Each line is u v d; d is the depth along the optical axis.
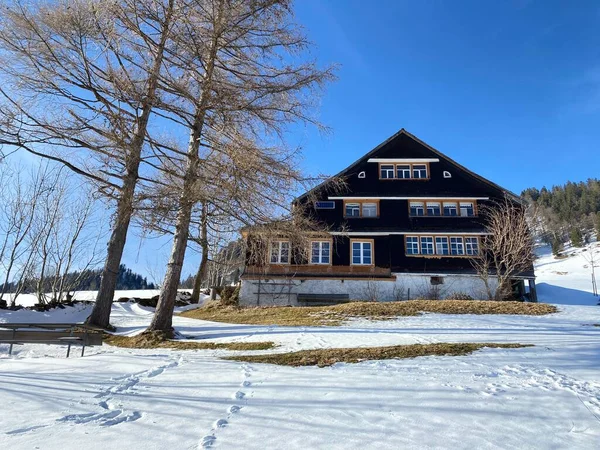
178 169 12.17
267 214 11.55
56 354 9.94
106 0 9.67
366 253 25.06
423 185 26.50
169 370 7.36
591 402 5.30
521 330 12.04
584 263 58.22
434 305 17.69
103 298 12.97
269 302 23.77
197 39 11.35
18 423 4.59
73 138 10.76
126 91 10.45
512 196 24.83
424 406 5.16
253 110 11.63
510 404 5.23
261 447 3.95
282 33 12.16
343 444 4.03
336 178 12.41
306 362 8.12
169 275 12.30
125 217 11.48
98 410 5.07
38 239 20.75
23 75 10.07
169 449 3.91
